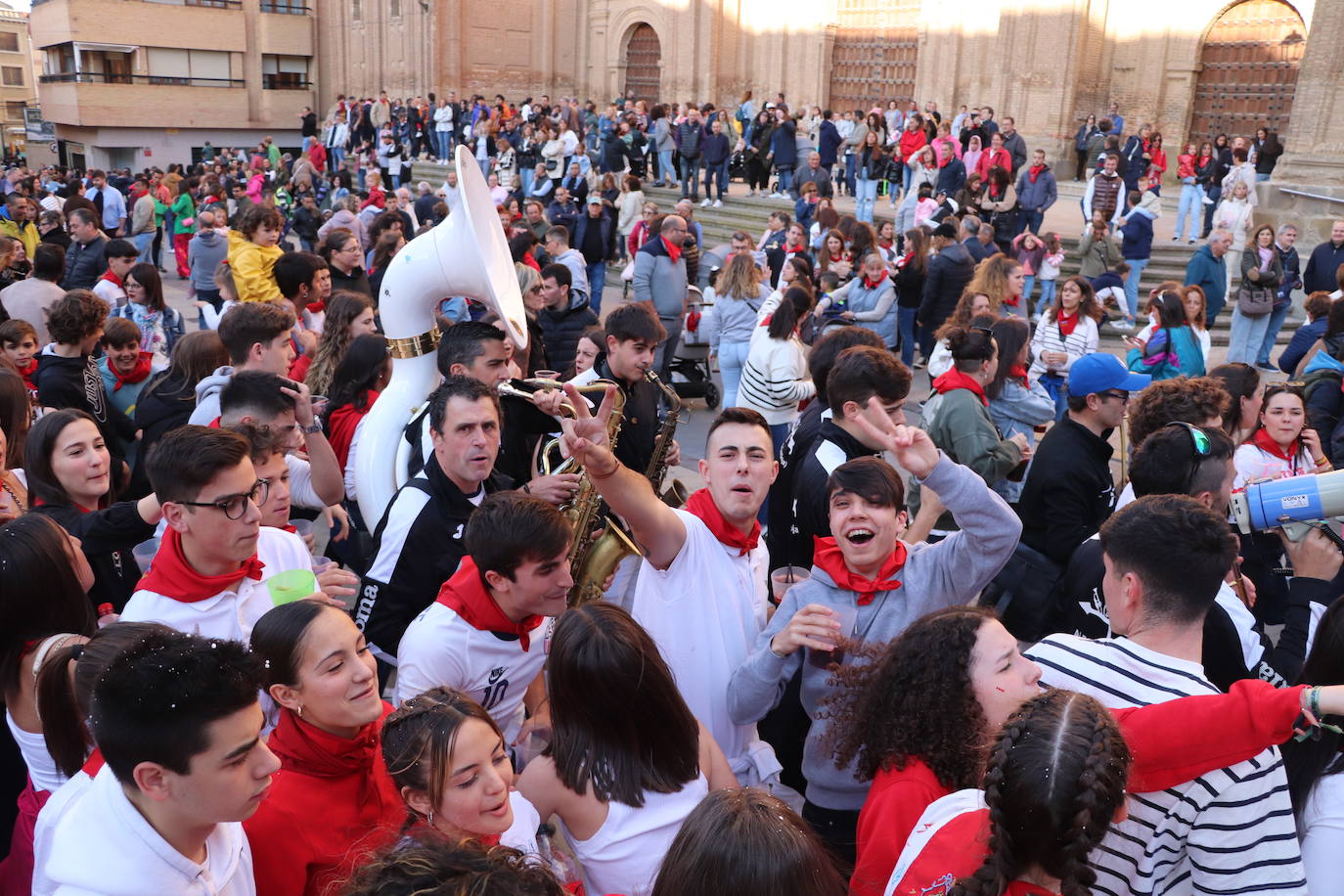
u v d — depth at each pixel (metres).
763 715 2.99
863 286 10.63
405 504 3.50
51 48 43.16
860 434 3.87
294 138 45.62
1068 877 1.74
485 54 35.09
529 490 3.41
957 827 2.05
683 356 10.16
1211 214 17.38
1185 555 2.30
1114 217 15.62
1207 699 2.05
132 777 1.97
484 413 3.44
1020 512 4.49
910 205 17.22
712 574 3.15
